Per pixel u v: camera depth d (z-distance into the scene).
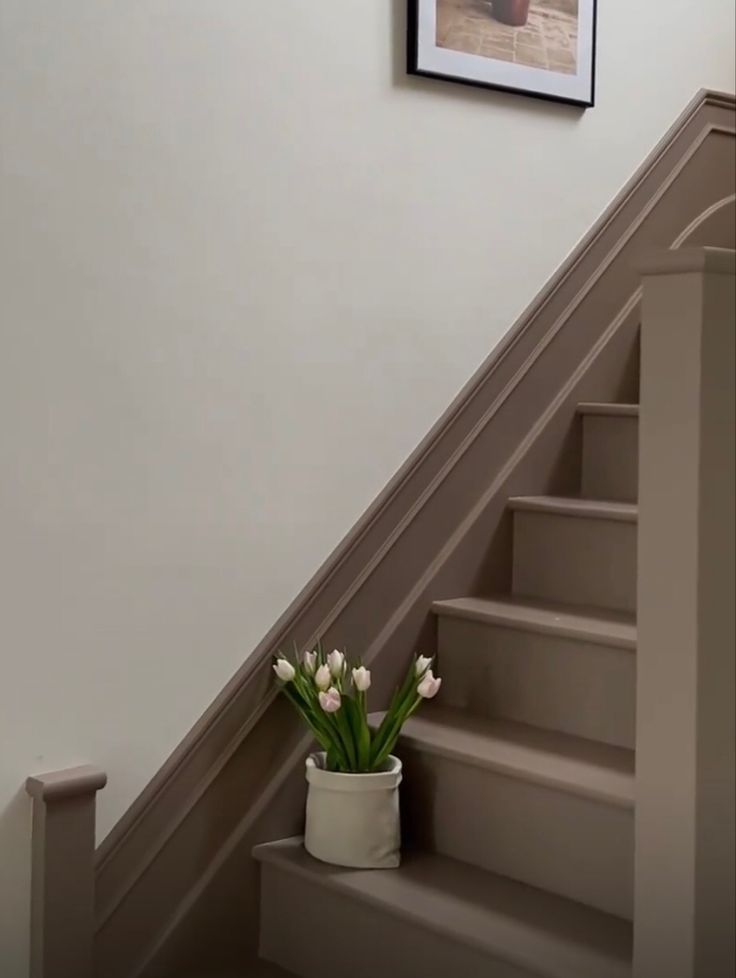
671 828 2.00
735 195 3.57
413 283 2.89
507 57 3.01
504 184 3.06
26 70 2.30
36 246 2.33
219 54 2.55
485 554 3.03
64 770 2.40
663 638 2.01
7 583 2.32
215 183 2.56
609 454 3.13
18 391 2.32
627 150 3.33
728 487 1.99
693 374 1.95
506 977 2.21
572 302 3.19
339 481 2.79
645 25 3.36
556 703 2.70
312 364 2.73
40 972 2.36
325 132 2.72
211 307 2.57
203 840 2.60
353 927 2.48
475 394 3.00
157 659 2.52
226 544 2.61
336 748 2.56
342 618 2.79
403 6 2.84
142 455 2.48
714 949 2.00
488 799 2.54
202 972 2.57
